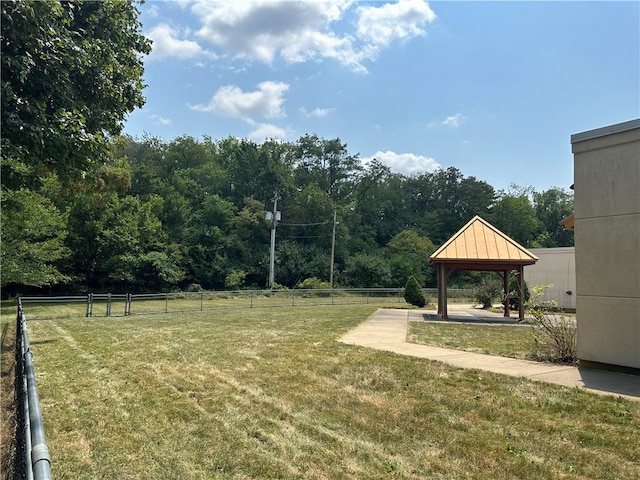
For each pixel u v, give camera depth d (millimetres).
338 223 52500
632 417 5023
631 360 7012
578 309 7809
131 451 4250
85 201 34594
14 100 5719
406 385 6391
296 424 4906
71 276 34625
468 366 7625
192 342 10422
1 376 7359
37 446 1956
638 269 7020
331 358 8289
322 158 64562
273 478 3717
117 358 8500
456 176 66438
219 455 4145
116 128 8859
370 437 4543
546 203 69375
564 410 5281
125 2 8953
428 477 3699
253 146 57031
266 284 45219
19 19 5391
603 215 7539
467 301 30047
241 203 54969
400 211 68250
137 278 38156
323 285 40375
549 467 3840
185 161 59344
